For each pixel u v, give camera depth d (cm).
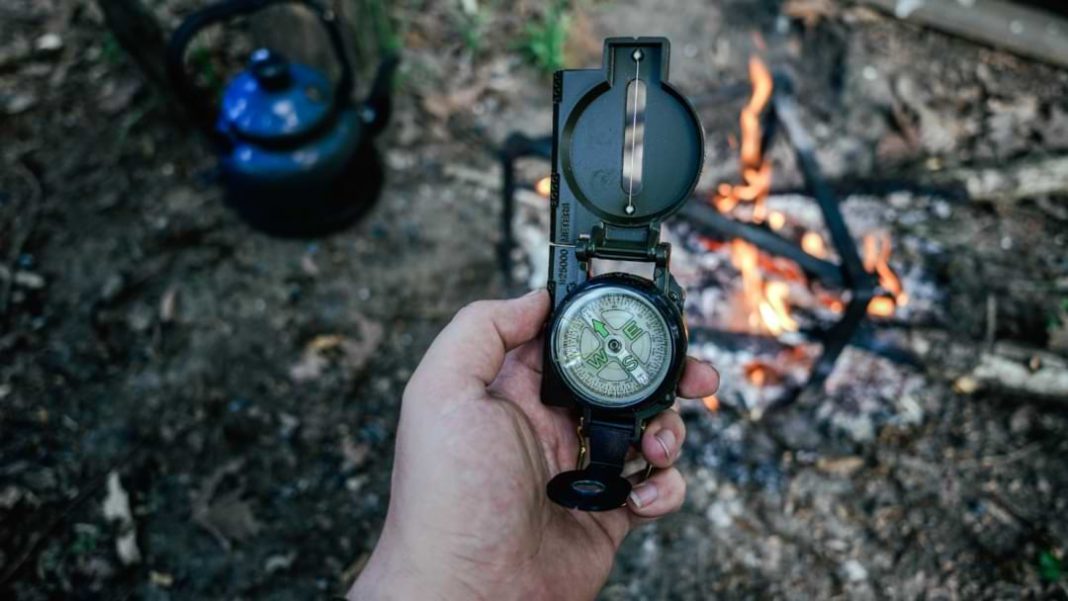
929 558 42
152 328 51
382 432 48
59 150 59
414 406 27
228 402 48
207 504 44
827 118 64
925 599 41
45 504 44
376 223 58
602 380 28
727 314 51
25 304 51
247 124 46
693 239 55
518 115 65
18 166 58
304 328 52
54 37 66
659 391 27
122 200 57
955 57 68
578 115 28
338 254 56
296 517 45
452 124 64
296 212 53
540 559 27
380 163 58
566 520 29
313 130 46
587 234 29
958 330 50
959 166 60
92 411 47
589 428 28
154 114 62
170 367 50
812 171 50
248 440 47
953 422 47
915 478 45
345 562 43
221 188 58
